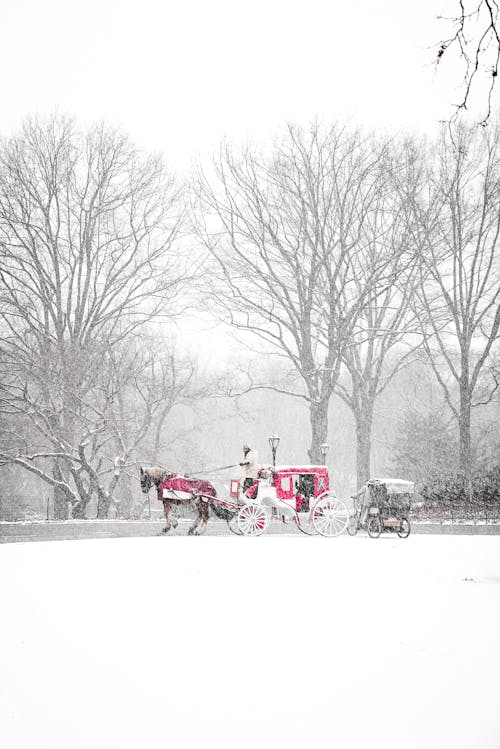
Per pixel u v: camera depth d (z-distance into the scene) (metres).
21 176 37.03
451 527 30.48
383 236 40.47
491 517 33.81
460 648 7.72
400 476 46.66
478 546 19.64
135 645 7.88
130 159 39.34
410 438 47.28
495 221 41.78
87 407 37.34
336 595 10.90
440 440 45.47
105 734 5.44
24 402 37.62
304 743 5.22
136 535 26.34
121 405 38.31
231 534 24.25
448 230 41.00
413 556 16.56
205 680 6.67
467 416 41.41
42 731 5.50
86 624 8.87
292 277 41.84
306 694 6.27
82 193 38.97
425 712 5.80
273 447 33.19
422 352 45.78
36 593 11.02
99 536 26.19
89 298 40.94
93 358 37.09
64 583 12.02
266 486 23.38
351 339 43.53
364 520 24.11
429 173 39.25
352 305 41.09
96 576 12.87
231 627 8.71
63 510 37.69
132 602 10.30
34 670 6.99
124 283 39.34
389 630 8.55
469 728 5.45
